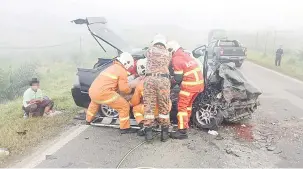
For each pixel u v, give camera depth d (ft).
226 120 18.42
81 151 14.94
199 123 18.30
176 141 16.51
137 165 13.55
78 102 20.13
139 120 16.94
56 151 14.92
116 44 21.04
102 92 16.57
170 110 17.25
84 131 17.74
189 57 16.81
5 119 19.49
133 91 17.60
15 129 17.19
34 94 19.88
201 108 18.19
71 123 19.08
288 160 14.62
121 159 14.12
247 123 19.99
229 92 17.62
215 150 15.46
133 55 20.20
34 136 16.57
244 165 13.92
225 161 14.24
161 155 14.66
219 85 18.34
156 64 15.93
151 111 15.99
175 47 16.81
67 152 14.82
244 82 18.66
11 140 15.79
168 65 16.43
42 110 19.90
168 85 15.93
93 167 13.28
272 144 16.57
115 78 16.63
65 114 20.67
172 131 17.35
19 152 14.80
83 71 20.11
